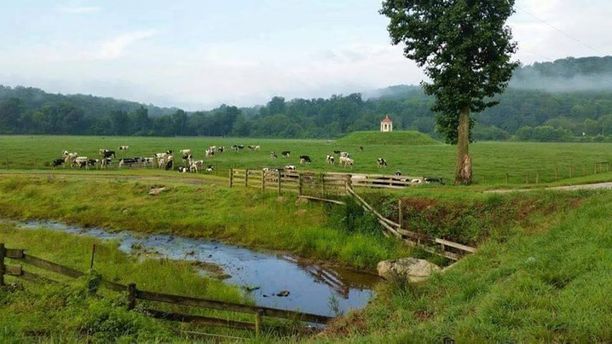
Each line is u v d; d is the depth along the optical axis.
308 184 33.19
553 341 8.29
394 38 32.62
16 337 9.68
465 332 8.80
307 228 27.70
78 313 11.08
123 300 11.79
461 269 15.64
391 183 34.59
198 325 12.95
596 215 16.59
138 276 18.22
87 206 35.47
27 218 34.50
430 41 31.81
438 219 24.50
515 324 9.34
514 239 17.67
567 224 16.62
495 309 10.17
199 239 28.78
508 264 14.34
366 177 37.00
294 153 90.12
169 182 41.75
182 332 11.35
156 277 18.48
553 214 20.86
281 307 17.17
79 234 29.59
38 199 38.06
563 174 50.84
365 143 127.50
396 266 19.61
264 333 12.20
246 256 24.95
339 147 110.56
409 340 8.82
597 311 9.19
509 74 31.08
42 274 16.94
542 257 13.48
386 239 24.70
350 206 28.47
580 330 8.48
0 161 60.62
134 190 38.66
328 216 29.06
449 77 31.81
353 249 24.03
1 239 24.33
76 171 52.31
